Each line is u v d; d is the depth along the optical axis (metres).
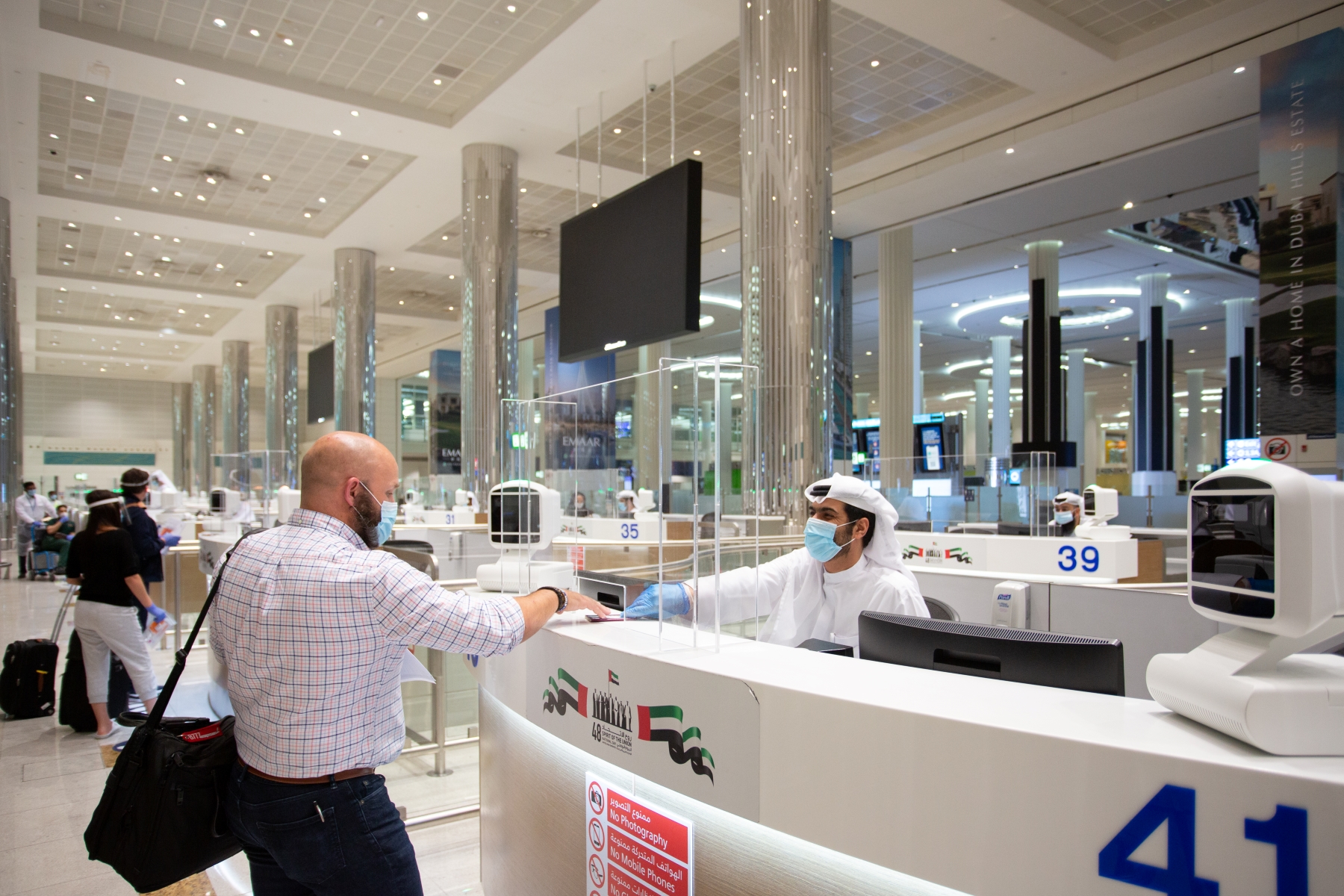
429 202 11.96
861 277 14.93
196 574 7.32
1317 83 6.93
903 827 1.14
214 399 26.48
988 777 1.07
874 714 1.17
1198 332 20.28
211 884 2.76
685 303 6.40
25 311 18.64
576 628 1.85
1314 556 0.94
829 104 6.05
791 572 2.64
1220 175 9.91
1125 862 0.96
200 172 11.19
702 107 9.05
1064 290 16.64
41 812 3.32
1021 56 7.59
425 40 7.99
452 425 22.36
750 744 1.33
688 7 7.07
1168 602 3.79
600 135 8.88
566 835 1.97
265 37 7.96
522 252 14.72
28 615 8.31
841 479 2.52
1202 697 1.02
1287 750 0.93
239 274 16.09
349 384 14.05
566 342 7.79
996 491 5.84
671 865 1.60
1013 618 4.20
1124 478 19.64
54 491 25.81
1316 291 6.91
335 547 1.48
